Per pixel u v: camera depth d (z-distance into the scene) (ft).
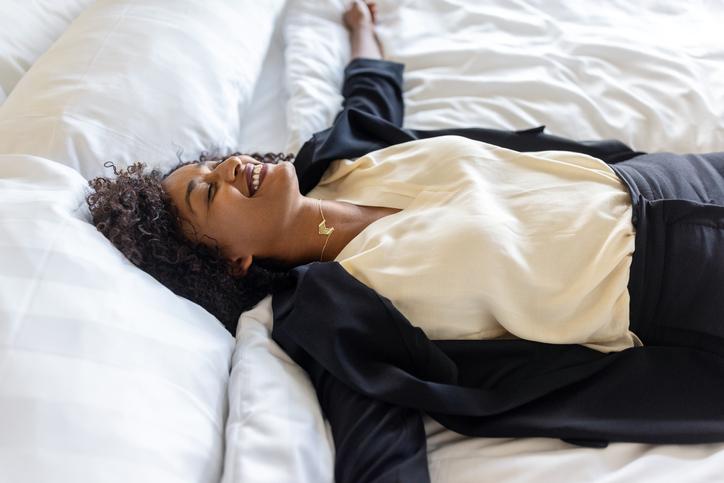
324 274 2.72
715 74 3.76
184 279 2.89
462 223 2.64
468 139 3.23
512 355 2.59
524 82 3.98
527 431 2.36
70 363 1.91
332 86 4.27
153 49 3.29
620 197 2.81
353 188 3.40
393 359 2.59
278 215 2.96
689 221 2.62
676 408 2.38
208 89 3.45
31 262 2.11
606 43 4.07
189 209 2.92
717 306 2.50
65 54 3.20
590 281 2.50
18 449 1.69
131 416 1.91
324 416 2.57
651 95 3.80
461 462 2.35
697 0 4.33
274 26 4.37
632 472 2.18
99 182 2.76
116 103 3.03
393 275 2.65
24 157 2.66
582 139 3.75
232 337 2.78
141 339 2.15
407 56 4.34
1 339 1.87
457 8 4.66
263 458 2.10
